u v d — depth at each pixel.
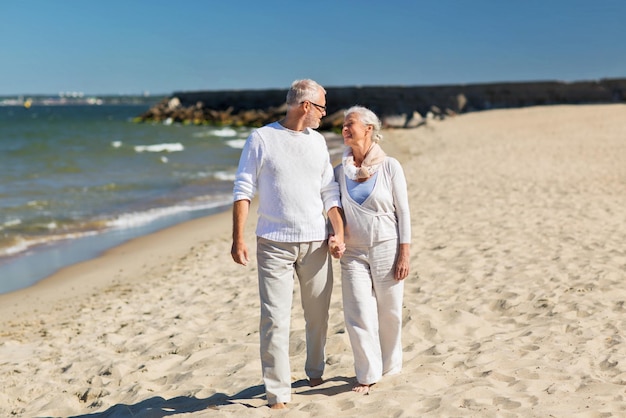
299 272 3.69
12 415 4.29
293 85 3.61
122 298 7.47
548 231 8.66
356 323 3.79
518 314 5.44
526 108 44.78
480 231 8.93
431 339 4.86
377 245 3.78
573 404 3.43
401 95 48.88
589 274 6.36
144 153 29.58
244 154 3.60
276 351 3.59
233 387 4.18
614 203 10.82
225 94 62.84
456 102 48.03
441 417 3.31
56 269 9.37
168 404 3.99
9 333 6.41
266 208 3.60
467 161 19.33
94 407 4.22
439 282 6.46
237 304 6.40
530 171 15.91
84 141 38.03
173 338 5.42
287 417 3.44
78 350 5.49
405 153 24.27
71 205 14.83
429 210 10.98
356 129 3.76
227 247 9.88
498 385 3.79
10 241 11.15
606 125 29.36
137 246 10.67
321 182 3.71
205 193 16.73
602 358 4.16
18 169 22.62
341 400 3.65
